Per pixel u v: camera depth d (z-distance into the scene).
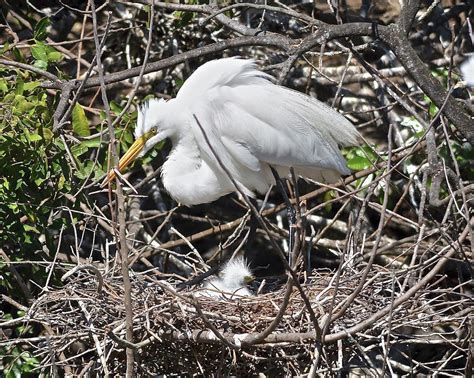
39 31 11.12
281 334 7.98
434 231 9.00
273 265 13.42
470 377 8.26
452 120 9.57
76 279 9.01
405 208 12.43
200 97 10.50
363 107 13.03
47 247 10.35
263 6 9.87
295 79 13.06
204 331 8.35
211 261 11.53
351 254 9.56
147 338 8.47
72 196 10.09
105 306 8.66
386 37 9.83
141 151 10.56
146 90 12.92
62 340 8.60
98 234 11.33
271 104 10.30
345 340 8.45
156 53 12.98
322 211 12.90
